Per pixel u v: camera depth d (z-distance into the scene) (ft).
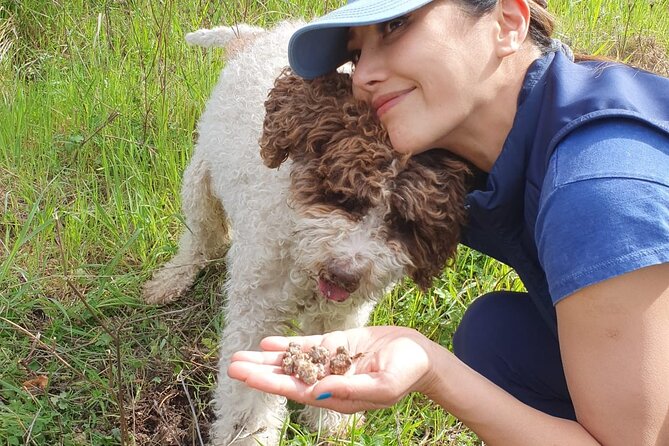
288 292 3.82
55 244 4.88
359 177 3.15
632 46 7.36
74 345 4.42
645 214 2.39
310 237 3.26
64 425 4.00
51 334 4.43
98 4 7.36
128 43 6.81
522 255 3.13
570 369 2.59
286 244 3.68
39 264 4.76
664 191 2.42
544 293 3.17
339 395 2.49
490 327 3.82
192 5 7.07
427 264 3.33
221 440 4.08
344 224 3.19
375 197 3.14
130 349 4.43
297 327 4.00
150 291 4.90
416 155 3.18
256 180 3.87
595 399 2.53
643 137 2.52
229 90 4.57
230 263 4.41
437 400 2.73
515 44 2.82
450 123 2.86
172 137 5.82
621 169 2.45
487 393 2.71
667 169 2.46
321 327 4.07
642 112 2.57
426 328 4.58
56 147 5.78
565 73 2.79
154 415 4.19
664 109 2.66
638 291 2.40
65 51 6.86
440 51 2.76
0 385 4.13
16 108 5.87
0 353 4.25
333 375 2.55
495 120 2.92
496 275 4.83
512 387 3.78
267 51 4.54
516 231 3.07
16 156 5.49
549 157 2.65
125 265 4.99
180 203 5.33
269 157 3.43
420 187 3.12
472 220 3.28
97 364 4.34
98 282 4.75
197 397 4.30
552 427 2.67
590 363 2.51
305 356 2.60
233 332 3.96
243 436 3.89
